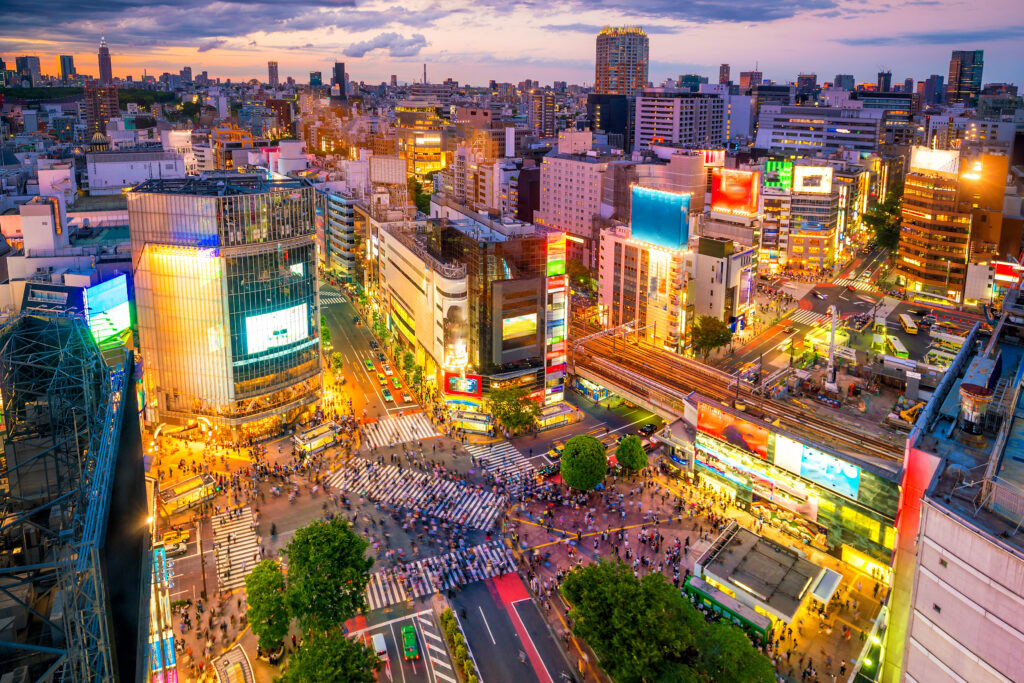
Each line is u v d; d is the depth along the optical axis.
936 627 65.69
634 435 150.00
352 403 180.12
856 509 118.00
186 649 101.56
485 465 149.88
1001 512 63.38
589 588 95.94
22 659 69.69
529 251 163.88
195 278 154.00
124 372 104.38
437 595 113.19
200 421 161.00
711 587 109.31
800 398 181.88
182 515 131.62
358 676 86.44
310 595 94.31
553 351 171.62
